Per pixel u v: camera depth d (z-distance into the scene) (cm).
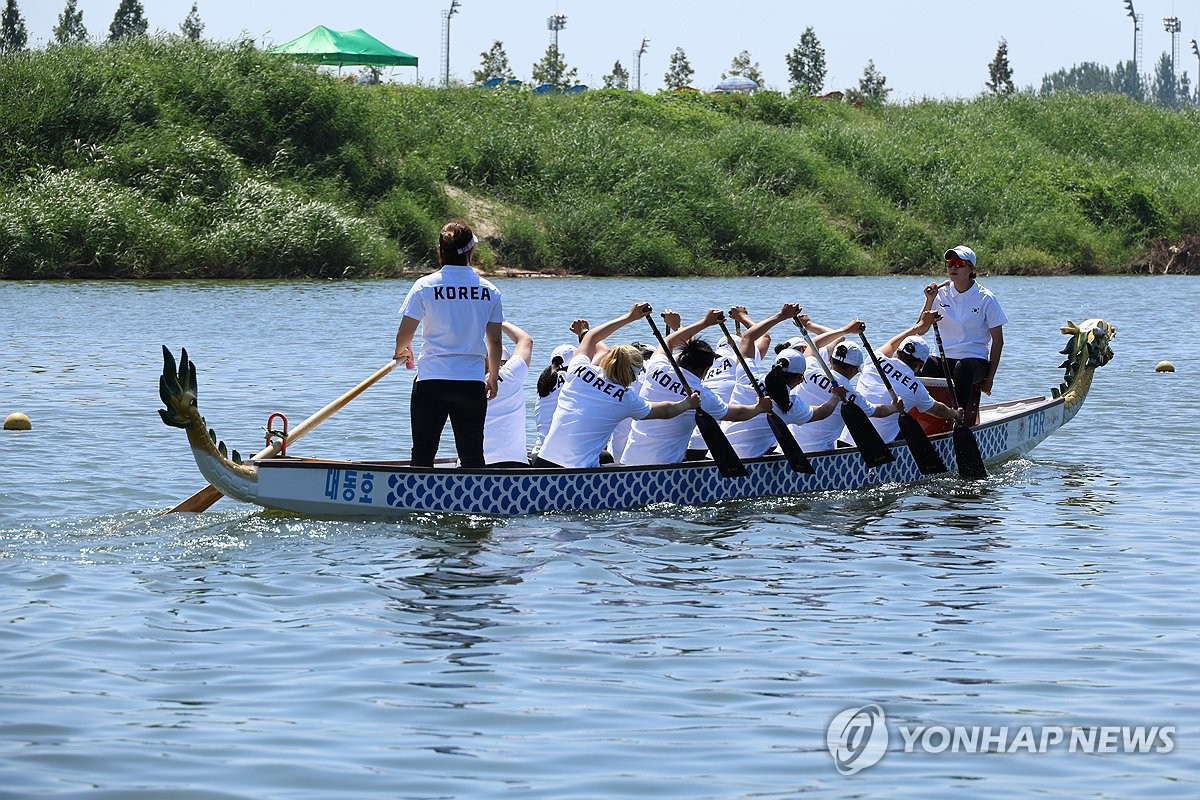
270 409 4275
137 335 6462
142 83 11456
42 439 3609
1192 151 16612
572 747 1564
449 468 2719
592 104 14600
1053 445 3922
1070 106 16962
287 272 10769
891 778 1491
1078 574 2380
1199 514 2923
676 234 12612
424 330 2733
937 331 3628
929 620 2084
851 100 18075
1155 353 6375
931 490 3225
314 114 11969
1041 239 14062
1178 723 1653
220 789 1437
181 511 2708
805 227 13025
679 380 2981
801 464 3098
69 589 2186
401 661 1856
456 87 14300
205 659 1855
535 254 12081
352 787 1447
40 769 1479
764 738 1598
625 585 2272
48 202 10050
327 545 2503
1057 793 1459
